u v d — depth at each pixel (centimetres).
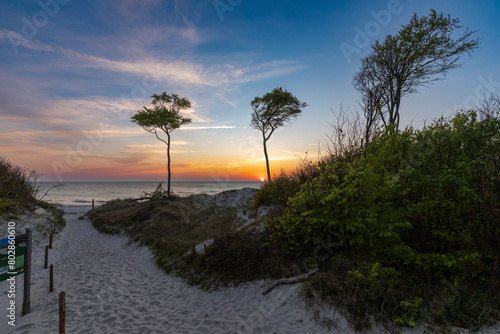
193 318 538
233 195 2056
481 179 441
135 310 591
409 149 541
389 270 459
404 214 512
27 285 554
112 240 1428
